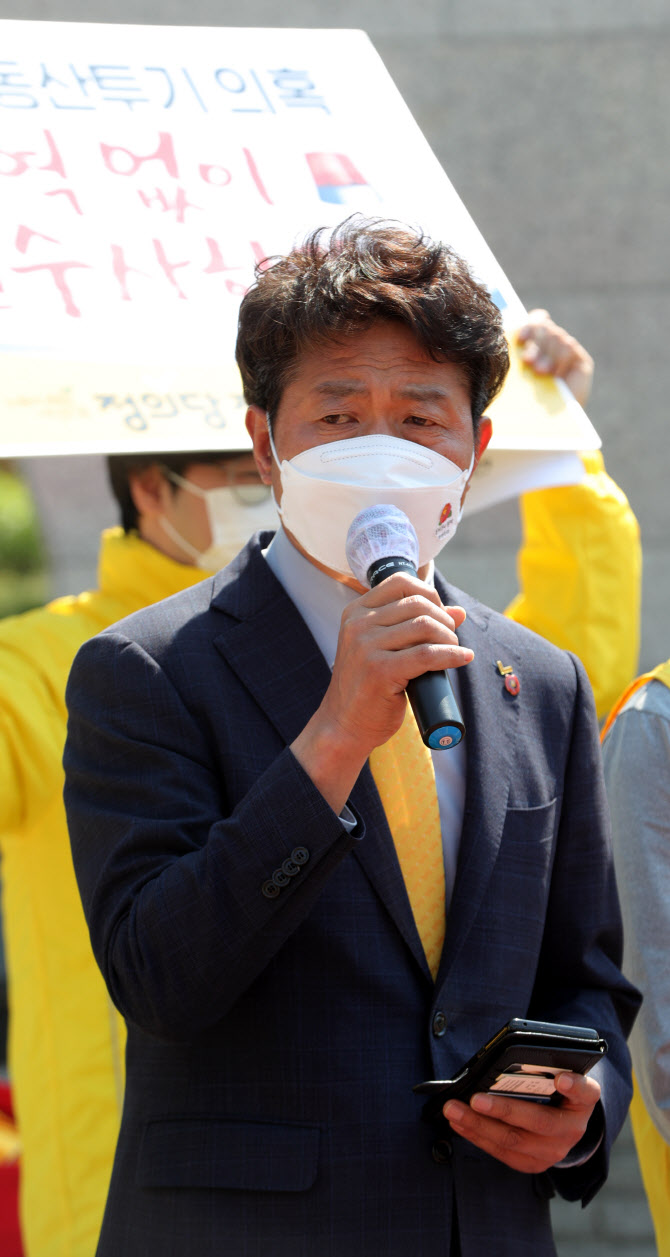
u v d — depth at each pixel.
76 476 19.59
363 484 5.99
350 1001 5.89
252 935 5.50
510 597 19.03
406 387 6.09
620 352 19.22
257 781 5.63
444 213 8.53
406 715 6.33
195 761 6.11
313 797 5.47
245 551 6.82
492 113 19.16
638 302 19.19
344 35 9.19
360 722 5.43
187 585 9.59
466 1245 5.83
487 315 6.26
